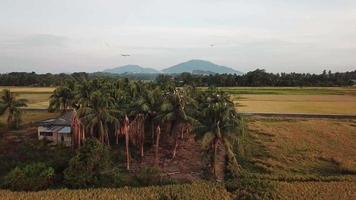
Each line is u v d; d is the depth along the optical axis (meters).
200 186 56.00
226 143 61.28
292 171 66.12
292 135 86.69
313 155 73.69
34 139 79.06
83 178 56.81
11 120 88.12
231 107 67.75
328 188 55.69
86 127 68.62
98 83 80.75
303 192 53.88
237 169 64.19
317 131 89.75
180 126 70.00
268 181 57.28
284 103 135.75
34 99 146.50
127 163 65.81
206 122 62.78
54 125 80.25
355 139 84.25
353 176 62.38
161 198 51.41
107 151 62.25
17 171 56.88
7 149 73.75
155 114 69.38
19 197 51.31
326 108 122.25
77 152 60.28
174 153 71.38
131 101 73.62
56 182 58.94
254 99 148.38
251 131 89.38
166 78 135.38
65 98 86.50
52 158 67.62
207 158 67.56
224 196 52.03
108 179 58.44
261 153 74.56
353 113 111.06
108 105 69.31
